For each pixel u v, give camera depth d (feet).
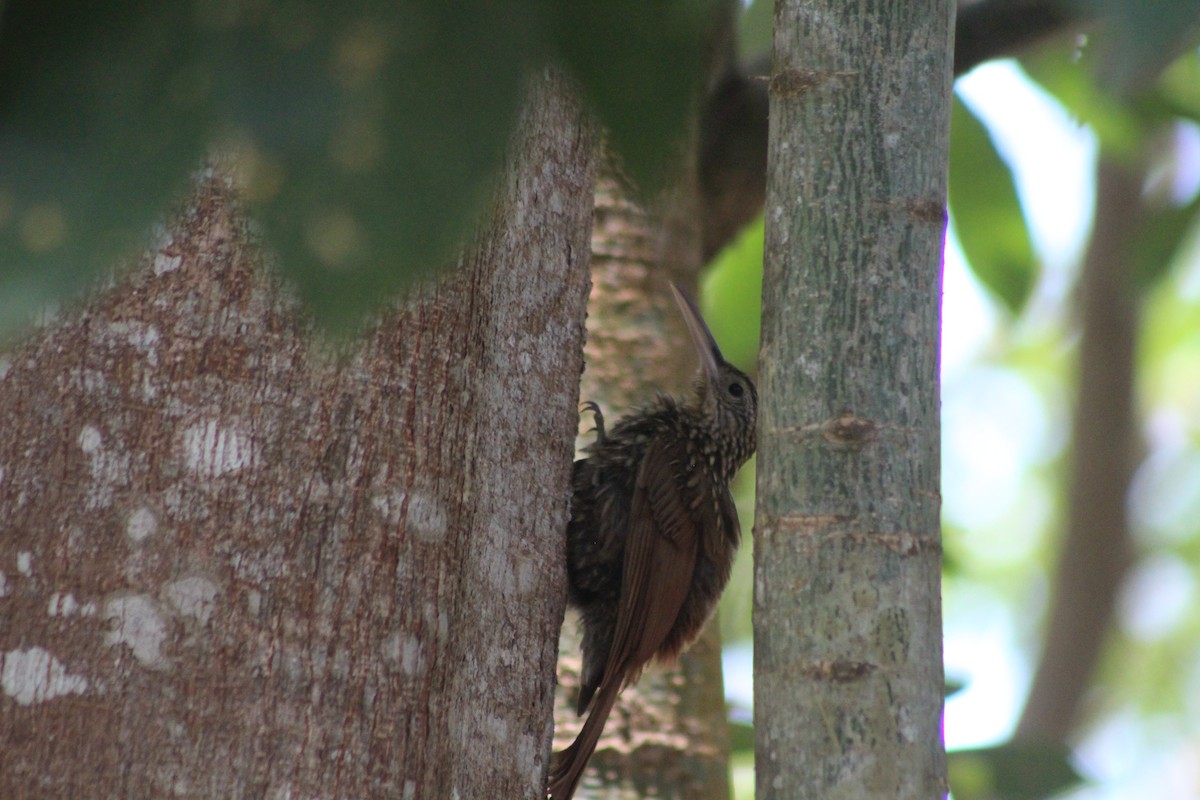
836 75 17.16
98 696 16.40
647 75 10.59
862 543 16.08
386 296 9.46
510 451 21.13
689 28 10.66
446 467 19.21
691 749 32.60
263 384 17.71
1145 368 79.46
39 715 16.25
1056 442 78.13
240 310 17.69
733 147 37.42
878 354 16.52
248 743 16.80
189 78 9.45
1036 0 35.91
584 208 23.52
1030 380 79.56
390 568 18.21
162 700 16.57
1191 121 40.47
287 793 16.88
